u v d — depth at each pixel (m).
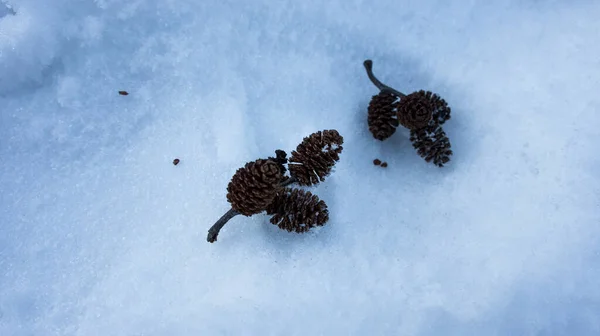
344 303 0.26
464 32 0.29
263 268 0.27
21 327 0.26
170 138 0.28
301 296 0.26
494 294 0.27
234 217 0.27
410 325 0.26
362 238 0.27
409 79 0.29
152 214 0.27
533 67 0.29
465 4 0.30
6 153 0.27
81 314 0.26
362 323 0.26
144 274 0.26
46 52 0.27
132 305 0.26
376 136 0.28
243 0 0.29
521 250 0.27
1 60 0.27
